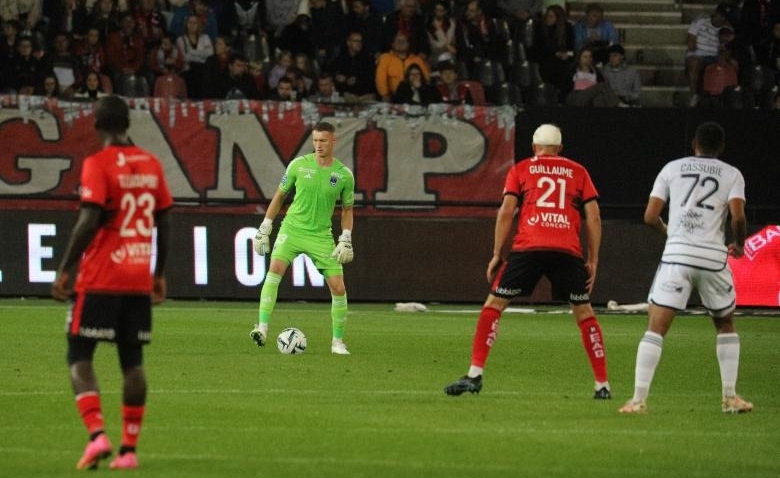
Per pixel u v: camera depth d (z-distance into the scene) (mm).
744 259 70375
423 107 72875
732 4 92500
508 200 34906
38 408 33094
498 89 81188
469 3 85562
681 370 44000
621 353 48875
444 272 71125
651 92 90312
